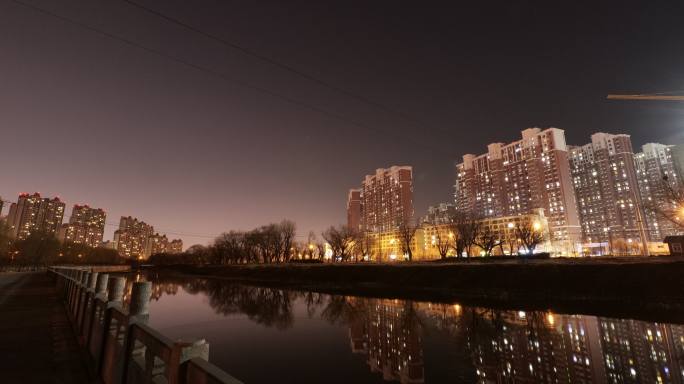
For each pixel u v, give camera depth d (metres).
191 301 52.78
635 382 18.34
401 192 179.62
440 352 24.14
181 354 3.53
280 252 128.25
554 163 153.75
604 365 20.91
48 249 123.25
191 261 180.38
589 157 170.12
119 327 7.01
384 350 24.92
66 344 12.23
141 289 6.22
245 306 47.12
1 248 106.19
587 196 169.75
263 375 20.09
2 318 17.84
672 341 24.70
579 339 26.09
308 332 31.09
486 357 22.78
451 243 102.12
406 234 108.00
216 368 3.13
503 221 119.00
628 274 39.59
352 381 19.08
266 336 29.62
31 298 27.02
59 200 177.25
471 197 184.00
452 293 50.34
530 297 42.97
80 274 18.94
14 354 10.87
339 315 39.19
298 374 20.20
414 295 51.84
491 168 176.38
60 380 8.45
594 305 36.97
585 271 42.94
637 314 32.62
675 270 37.38
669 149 147.00
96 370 8.31
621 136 158.88
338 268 77.31
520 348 24.52
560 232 149.12
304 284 75.12
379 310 41.78
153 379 4.53
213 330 32.22
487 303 42.56
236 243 144.38
